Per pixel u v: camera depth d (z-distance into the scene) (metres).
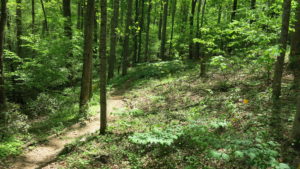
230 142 4.77
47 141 8.76
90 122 10.74
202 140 5.27
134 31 25.92
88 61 11.96
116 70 27.20
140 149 6.64
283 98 8.15
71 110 12.83
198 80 14.27
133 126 8.68
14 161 7.19
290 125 6.28
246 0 18.14
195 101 10.70
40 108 13.20
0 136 8.70
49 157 7.53
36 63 13.87
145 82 17.88
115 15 20.47
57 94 15.34
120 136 7.76
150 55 31.48
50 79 13.67
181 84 14.39
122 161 6.21
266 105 8.00
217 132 6.69
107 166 6.05
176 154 5.98
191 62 21.80
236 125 7.01
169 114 9.39
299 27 9.80
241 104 8.66
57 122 10.89
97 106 13.02
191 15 21.34
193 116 8.61
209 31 12.82
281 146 5.34
